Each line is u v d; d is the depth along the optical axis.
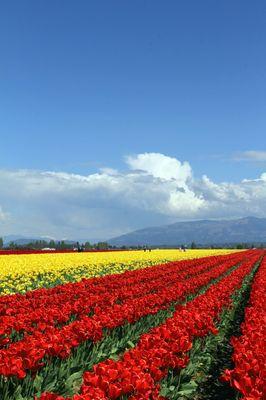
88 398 6.29
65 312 14.16
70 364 9.77
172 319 12.62
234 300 23.62
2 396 7.98
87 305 15.22
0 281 28.47
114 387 6.69
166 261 55.72
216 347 14.85
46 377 8.92
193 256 69.94
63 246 110.44
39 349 8.89
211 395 10.98
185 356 9.61
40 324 11.60
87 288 21.78
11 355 8.55
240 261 57.59
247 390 7.35
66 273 35.09
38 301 16.56
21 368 8.25
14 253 65.06
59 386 8.98
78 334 10.53
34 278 30.61
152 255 66.81
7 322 11.76
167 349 9.64
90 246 108.62
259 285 23.69
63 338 9.88
